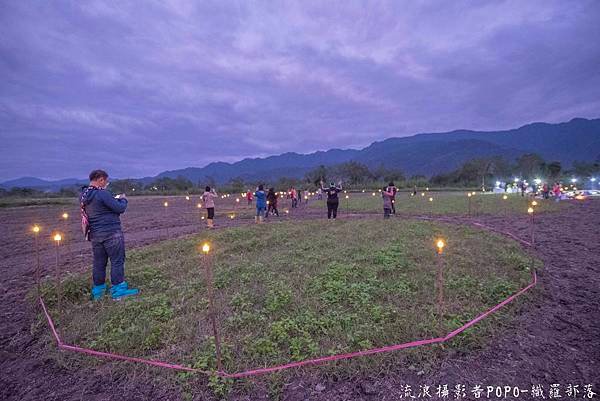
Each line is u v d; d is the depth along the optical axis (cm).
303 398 380
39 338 534
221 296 660
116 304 631
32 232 1808
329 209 1852
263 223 1691
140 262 962
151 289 730
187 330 519
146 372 430
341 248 1031
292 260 909
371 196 4678
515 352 458
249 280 751
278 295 634
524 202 2820
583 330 516
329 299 625
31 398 399
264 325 530
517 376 410
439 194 4991
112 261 689
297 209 2878
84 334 530
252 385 400
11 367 464
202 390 396
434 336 482
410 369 421
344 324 520
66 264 1000
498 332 504
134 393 400
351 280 732
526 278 732
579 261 888
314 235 1292
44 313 609
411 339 474
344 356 431
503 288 651
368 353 438
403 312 556
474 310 562
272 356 448
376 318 534
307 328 506
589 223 1567
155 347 488
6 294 743
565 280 740
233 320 543
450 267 807
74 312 613
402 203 3097
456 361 438
